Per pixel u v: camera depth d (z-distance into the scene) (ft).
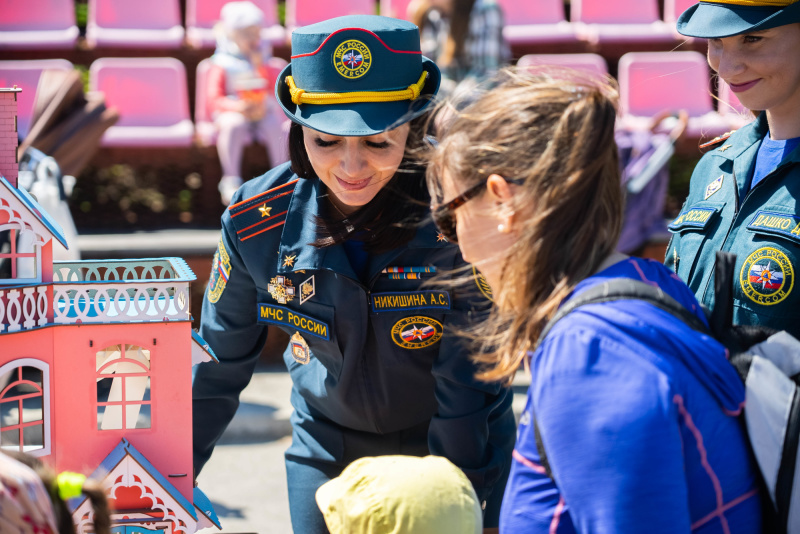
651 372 3.58
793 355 4.22
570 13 24.26
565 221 3.89
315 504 6.91
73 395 5.69
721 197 6.68
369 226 6.04
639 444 3.47
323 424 6.99
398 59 5.84
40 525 3.99
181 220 20.10
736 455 3.87
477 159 3.99
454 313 6.15
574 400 3.58
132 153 19.62
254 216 6.41
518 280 3.98
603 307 3.74
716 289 4.40
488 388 6.13
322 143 5.83
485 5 18.24
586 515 3.52
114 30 21.61
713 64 6.57
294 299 6.43
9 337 5.42
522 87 4.09
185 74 21.21
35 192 13.26
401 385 6.55
